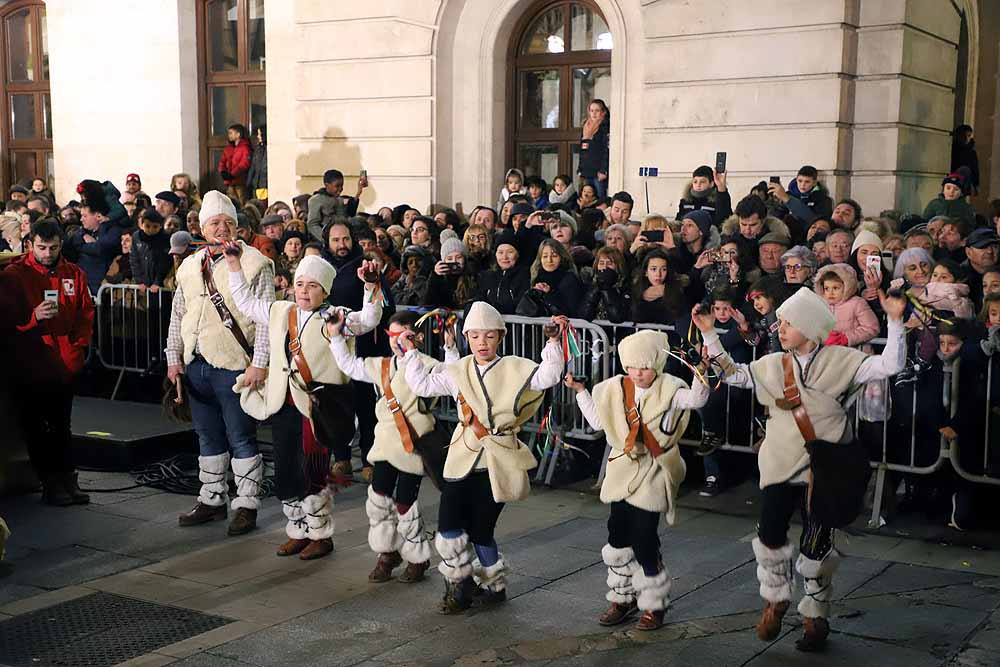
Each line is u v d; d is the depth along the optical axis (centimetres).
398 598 527
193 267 632
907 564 566
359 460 785
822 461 454
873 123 1086
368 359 544
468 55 1305
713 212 943
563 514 660
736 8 1109
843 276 643
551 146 1298
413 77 1308
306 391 571
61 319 682
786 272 677
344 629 490
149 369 893
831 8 1069
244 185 1487
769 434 473
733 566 565
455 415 779
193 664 455
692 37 1134
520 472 502
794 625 489
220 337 621
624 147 1210
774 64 1098
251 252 619
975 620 489
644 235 812
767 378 468
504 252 770
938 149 1166
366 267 559
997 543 600
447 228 955
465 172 1323
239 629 491
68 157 1664
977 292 700
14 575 565
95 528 643
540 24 1294
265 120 1548
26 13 1736
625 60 1201
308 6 1370
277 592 538
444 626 492
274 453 589
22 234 1073
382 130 1334
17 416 709
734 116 1120
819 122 1083
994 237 702
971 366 603
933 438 622
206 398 640
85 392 985
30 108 1756
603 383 496
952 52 1184
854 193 1101
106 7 1608
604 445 743
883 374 451
